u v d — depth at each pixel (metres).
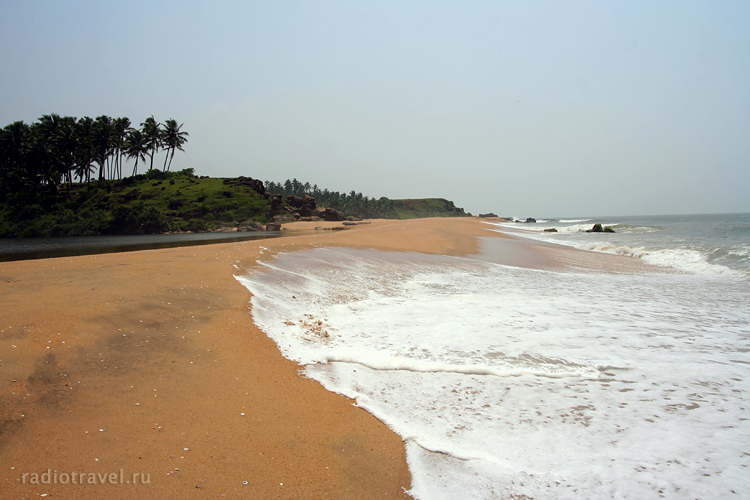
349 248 20.59
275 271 13.25
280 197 86.06
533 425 5.03
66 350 5.95
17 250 35.41
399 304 10.95
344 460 4.36
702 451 4.45
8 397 4.69
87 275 10.05
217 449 4.39
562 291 12.90
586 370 6.63
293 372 6.47
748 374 6.43
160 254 15.02
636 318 9.68
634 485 3.91
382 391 5.95
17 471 3.76
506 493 3.85
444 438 4.77
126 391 5.25
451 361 6.98
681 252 20.81
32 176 73.50
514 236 40.12
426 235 30.39
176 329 7.37
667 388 5.98
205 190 86.00
